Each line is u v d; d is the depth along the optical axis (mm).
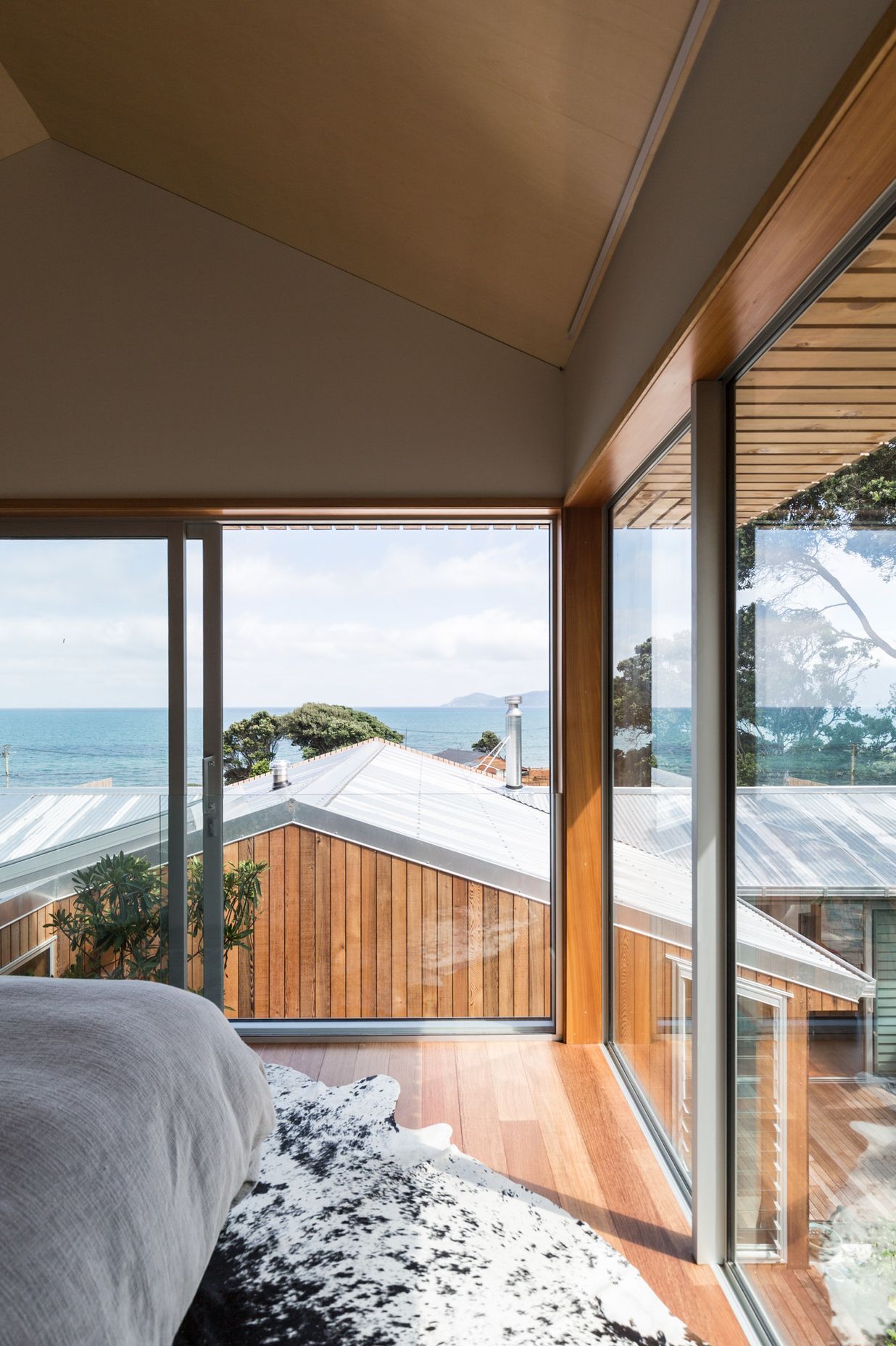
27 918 3357
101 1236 1231
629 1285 1932
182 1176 1515
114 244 3223
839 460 1347
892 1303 1221
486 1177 2369
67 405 3232
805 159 1073
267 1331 1797
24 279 3221
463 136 2117
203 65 2289
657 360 1875
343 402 3248
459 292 2980
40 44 2506
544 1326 1807
